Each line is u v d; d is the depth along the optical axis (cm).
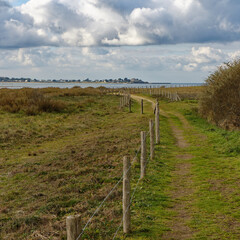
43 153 1683
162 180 1032
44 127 2455
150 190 929
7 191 1088
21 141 2012
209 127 2172
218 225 671
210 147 1550
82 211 828
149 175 1080
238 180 988
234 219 699
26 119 2780
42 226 750
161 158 1359
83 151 1596
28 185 1135
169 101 4734
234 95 2075
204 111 2539
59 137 2172
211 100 2280
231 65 2200
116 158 1387
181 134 2006
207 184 965
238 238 607
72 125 2602
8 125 2420
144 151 1057
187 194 891
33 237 680
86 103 4262
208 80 2373
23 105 3294
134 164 1234
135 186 969
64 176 1193
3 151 1764
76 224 407
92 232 661
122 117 3084
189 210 769
